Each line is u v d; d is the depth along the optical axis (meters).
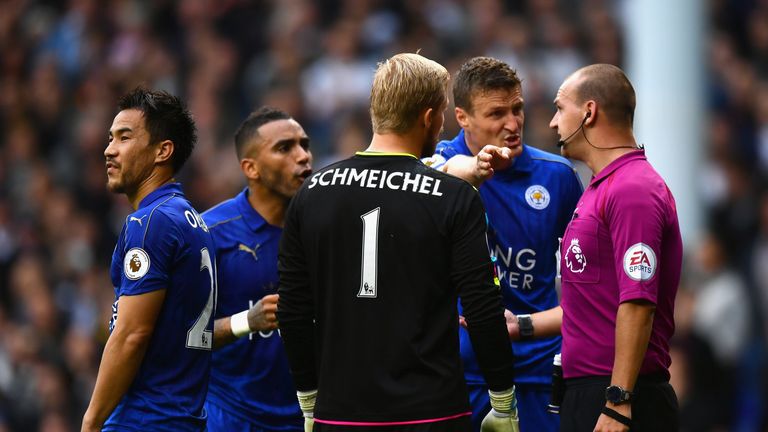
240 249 18.48
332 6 49.19
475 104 16.80
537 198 17.69
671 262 15.01
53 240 43.28
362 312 13.78
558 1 46.28
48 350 37.47
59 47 53.88
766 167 41.28
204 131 45.72
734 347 32.03
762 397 31.02
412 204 13.78
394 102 14.12
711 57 44.62
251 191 18.75
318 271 14.08
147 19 52.72
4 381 37.31
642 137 33.12
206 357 16.05
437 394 13.63
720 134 41.28
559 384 15.79
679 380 29.56
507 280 17.66
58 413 35.97
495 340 13.84
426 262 13.71
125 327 15.16
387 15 47.28
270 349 18.30
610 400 14.45
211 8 51.72
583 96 15.39
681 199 32.69
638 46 33.47
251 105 47.34
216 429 18.27
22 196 47.03
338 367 13.86
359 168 14.09
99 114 48.78
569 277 15.31
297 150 18.45
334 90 44.62
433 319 13.82
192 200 41.97
